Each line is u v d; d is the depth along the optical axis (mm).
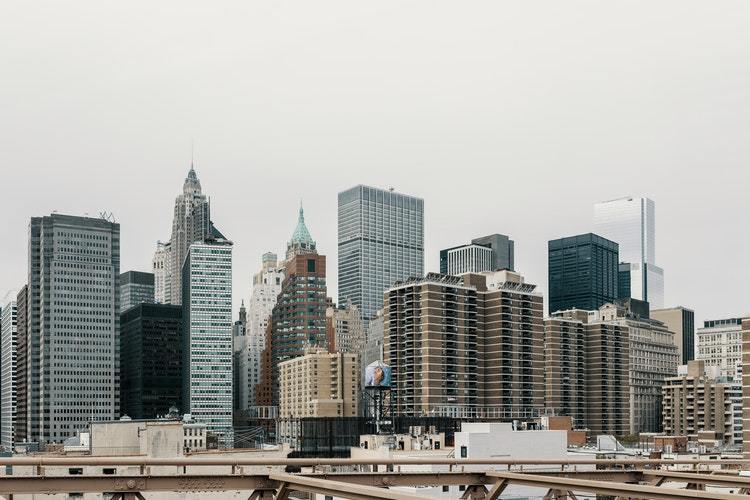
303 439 174250
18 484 22078
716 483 24047
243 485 23234
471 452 95375
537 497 80250
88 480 22547
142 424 120750
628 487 19797
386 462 25188
